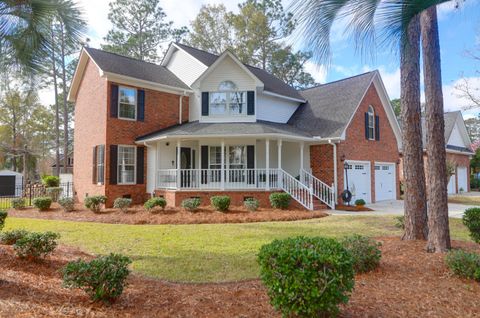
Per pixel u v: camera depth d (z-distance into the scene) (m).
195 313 3.75
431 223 6.29
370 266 5.18
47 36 4.78
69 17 4.71
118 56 17.61
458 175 27.34
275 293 3.41
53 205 15.40
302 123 17.88
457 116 27.55
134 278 5.12
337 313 3.42
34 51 4.75
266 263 3.49
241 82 16.33
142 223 11.05
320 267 3.32
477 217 7.12
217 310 3.83
